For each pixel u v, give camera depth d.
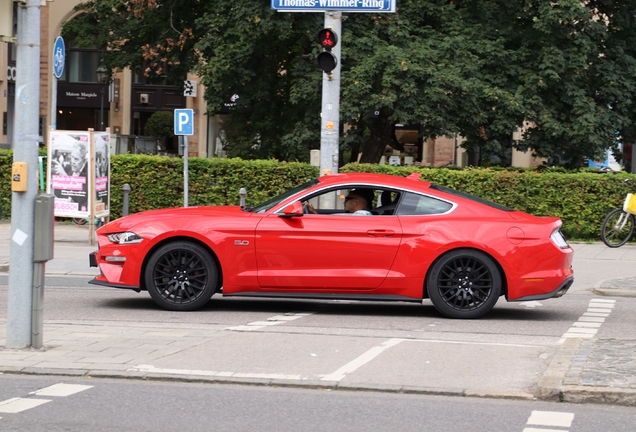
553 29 28.97
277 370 9.01
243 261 12.59
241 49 29.34
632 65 31.09
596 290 15.85
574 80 29.75
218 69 29.44
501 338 11.16
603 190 24.44
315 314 13.01
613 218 23.50
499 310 13.73
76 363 9.11
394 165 25.53
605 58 31.28
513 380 8.72
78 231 24.59
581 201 24.55
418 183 13.00
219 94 31.06
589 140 28.47
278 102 33.72
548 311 13.73
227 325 11.79
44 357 9.39
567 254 12.66
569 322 12.66
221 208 13.34
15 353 9.57
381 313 13.23
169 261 12.81
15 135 9.62
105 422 7.23
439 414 7.59
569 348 9.95
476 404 7.95
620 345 10.15
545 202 24.64
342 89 27.33
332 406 7.81
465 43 28.58
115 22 35.00
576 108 28.98
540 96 29.45
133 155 26.09
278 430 7.07
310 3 18.42
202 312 12.91
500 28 29.89
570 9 27.70
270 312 13.12
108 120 55.06
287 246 12.52
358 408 7.75
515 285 12.41
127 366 9.02
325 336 10.99
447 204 12.73
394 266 12.50
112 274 12.86
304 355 9.77
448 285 12.53
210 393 8.23
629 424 7.34
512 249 12.41
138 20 34.09
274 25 28.69
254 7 28.45
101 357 9.43
